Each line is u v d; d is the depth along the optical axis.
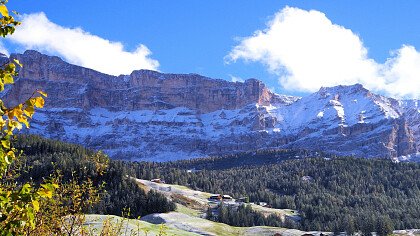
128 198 150.75
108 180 155.50
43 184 8.79
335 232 169.75
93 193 12.88
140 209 153.50
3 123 8.01
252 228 158.62
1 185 9.84
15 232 8.58
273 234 148.88
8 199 8.25
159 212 159.38
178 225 143.50
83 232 12.51
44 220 11.76
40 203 11.42
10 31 8.43
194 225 147.38
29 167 11.36
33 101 8.14
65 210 12.26
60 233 11.97
